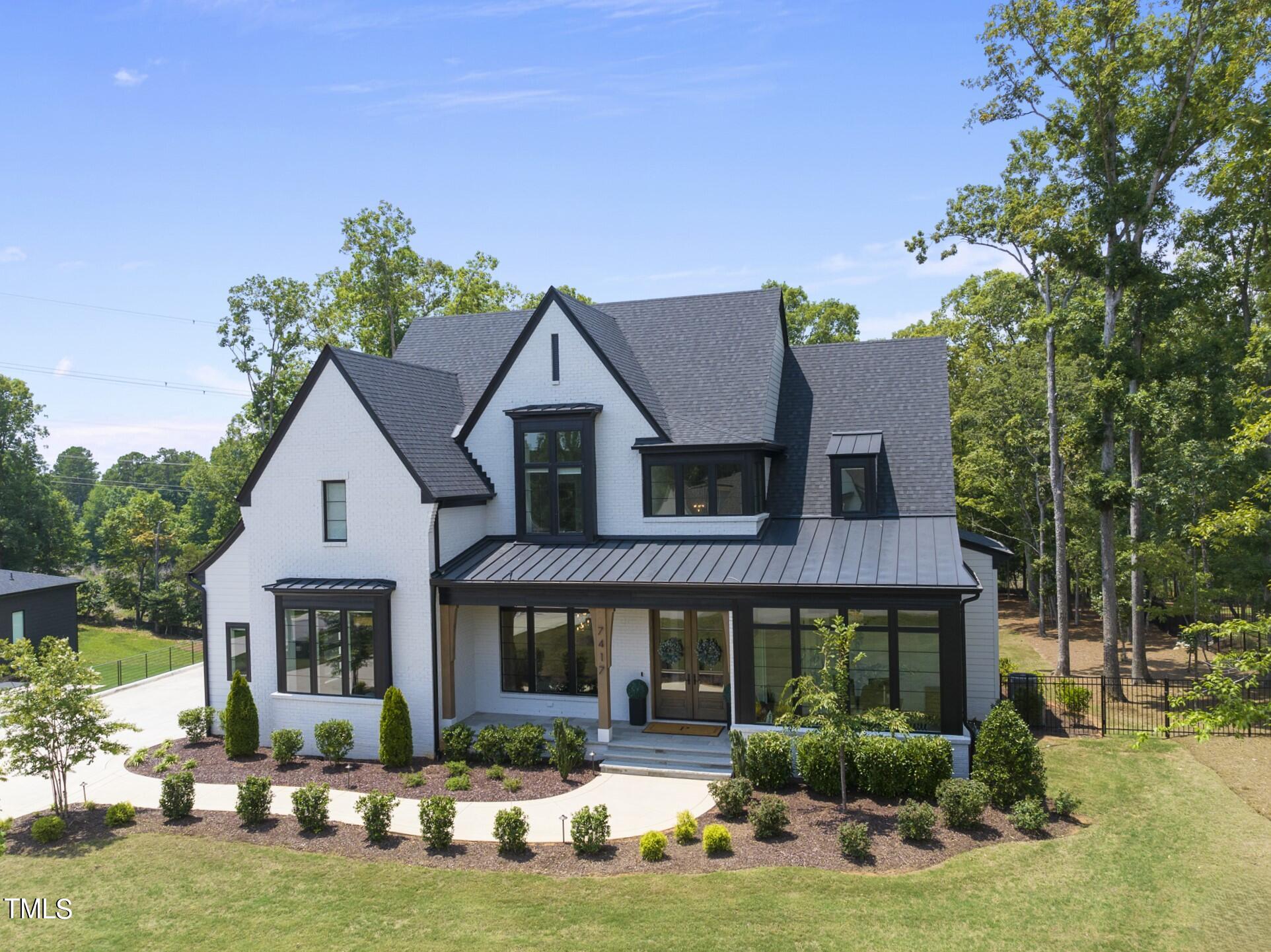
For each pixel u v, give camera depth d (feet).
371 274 154.20
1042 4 82.74
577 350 75.77
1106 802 54.60
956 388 161.79
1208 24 78.59
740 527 70.74
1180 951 37.52
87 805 59.36
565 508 75.31
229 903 44.47
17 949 40.50
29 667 56.70
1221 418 88.07
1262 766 60.64
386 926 41.57
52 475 251.19
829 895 43.04
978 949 37.99
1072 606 152.76
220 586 78.59
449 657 70.23
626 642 72.49
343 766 67.21
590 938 39.63
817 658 62.23
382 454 70.28
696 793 58.80
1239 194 86.99
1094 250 85.46
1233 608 112.27
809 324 181.78
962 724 59.31
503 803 57.88
